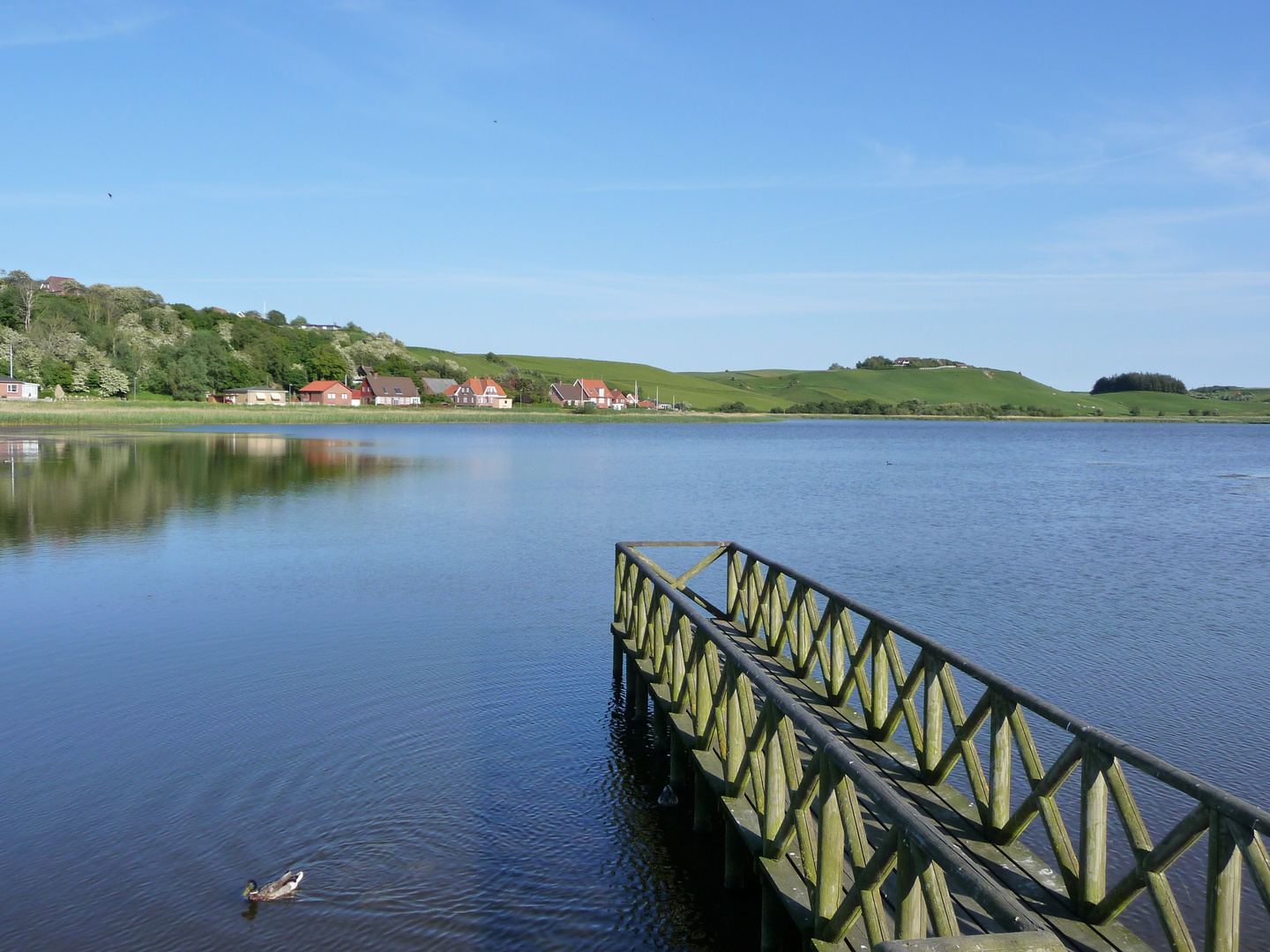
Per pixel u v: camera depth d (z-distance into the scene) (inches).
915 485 2164.1
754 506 1647.4
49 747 477.4
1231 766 464.1
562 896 349.7
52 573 927.7
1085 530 1374.3
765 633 571.2
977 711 324.5
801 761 377.1
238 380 6702.8
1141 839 239.1
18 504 1434.5
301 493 1690.5
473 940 319.3
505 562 1029.8
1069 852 267.7
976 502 1766.7
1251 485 2250.2
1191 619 782.5
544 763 474.3
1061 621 775.1
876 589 912.3
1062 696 575.5
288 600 820.6
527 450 3272.6
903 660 683.4
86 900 337.7
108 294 7421.3
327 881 354.6
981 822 319.9
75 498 1519.4
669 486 2022.6
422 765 466.0
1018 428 7436.0
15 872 356.5
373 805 420.2
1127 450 4109.3
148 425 3993.6
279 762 465.1
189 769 453.7
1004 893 165.3
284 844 382.9
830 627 459.8
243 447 2854.3
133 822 397.7
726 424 7180.1
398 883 354.0
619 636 600.4
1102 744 249.3
